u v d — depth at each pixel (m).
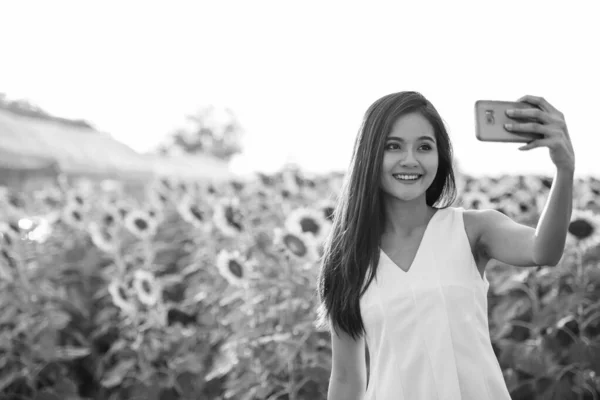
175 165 15.38
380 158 1.92
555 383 3.58
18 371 4.70
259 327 3.76
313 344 3.55
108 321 5.18
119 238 5.84
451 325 1.84
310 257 3.71
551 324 3.80
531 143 1.71
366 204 1.94
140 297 4.46
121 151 14.27
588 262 4.23
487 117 1.75
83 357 5.11
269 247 4.54
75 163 11.56
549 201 1.72
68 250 6.00
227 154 54.75
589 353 3.59
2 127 11.39
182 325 5.32
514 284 4.11
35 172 10.70
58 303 5.25
